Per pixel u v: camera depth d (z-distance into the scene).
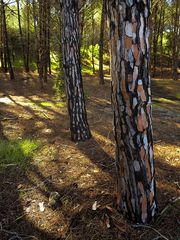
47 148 5.05
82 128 5.39
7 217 3.17
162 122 7.12
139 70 2.31
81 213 3.07
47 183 3.81
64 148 5.04
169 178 3.75
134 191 2.71
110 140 5.43
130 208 2.80
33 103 9.66
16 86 14.30
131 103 2.39
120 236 2.71
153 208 2.82
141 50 2.27
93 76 18.78
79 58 5.12
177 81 17.34
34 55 20.77
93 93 12.46
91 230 2.81
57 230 2.92
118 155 2.71
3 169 4.22
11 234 2.92
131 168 2.63
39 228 2.98
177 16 17.72
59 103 9.63
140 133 2.50
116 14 2.22
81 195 3.42
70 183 3.75
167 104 10.42
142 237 2.67
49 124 6.79
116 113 2.53
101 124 6.73
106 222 2.87
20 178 3.99
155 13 17.28
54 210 3.23
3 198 3.52
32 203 3.40
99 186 3.57
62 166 4.29
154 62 20.50
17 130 6.29
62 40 4.95
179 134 6.04
